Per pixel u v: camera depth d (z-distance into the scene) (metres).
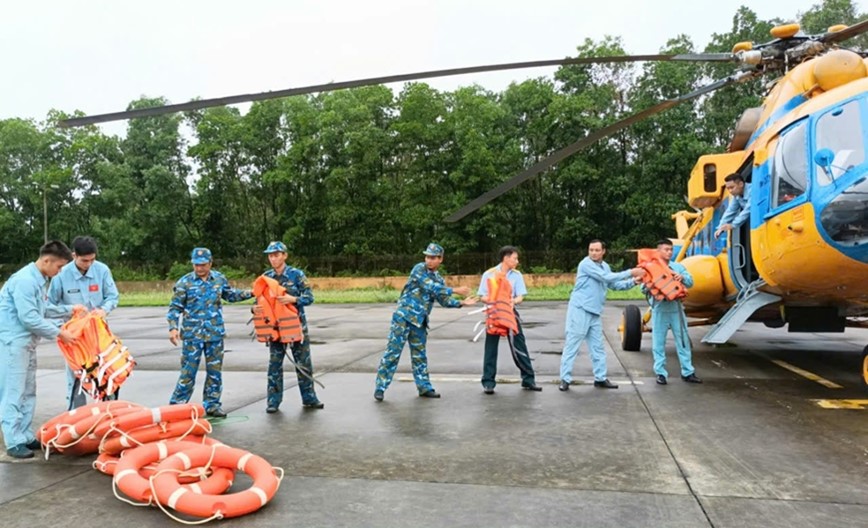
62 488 4.18
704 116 34.44
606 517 3.52
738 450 4.75
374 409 6.38
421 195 36.50
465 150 34.84
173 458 4.01
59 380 8.37
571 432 5.34
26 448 4.96
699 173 8.84
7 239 46.50
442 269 35.41
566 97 34.50
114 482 3.94
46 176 44.12
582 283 7.19
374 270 36.88
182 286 6.13
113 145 47.12
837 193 5.68
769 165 6.76
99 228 44.12
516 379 7.95
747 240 7.79
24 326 4.93
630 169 35.75
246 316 20.86
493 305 6.94
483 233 36.81
